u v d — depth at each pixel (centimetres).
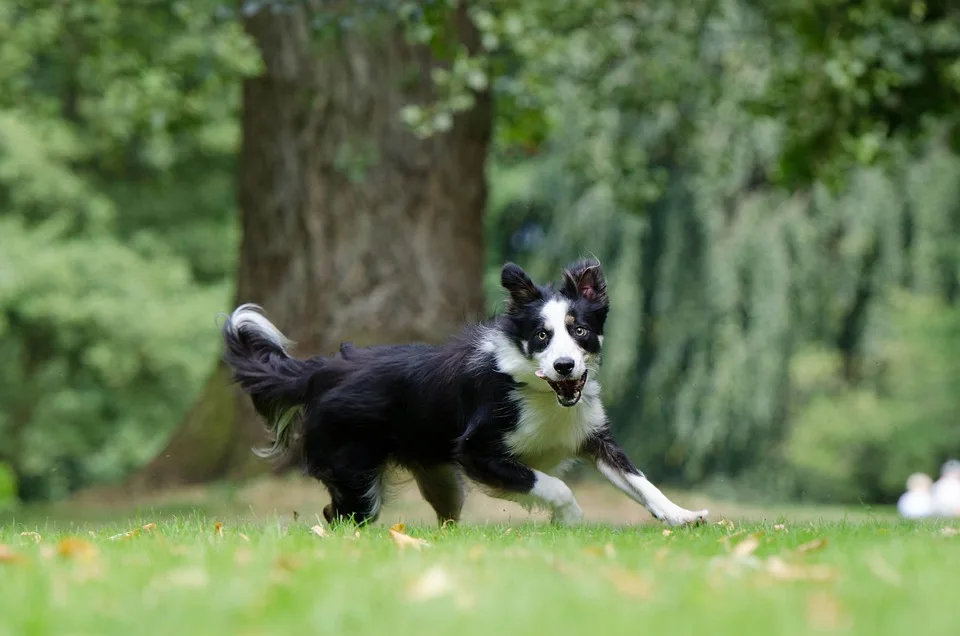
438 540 638
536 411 752
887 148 1559
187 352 2723
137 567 494
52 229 2672
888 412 2591
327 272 1428
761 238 2428
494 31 1274
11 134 2658
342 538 623
